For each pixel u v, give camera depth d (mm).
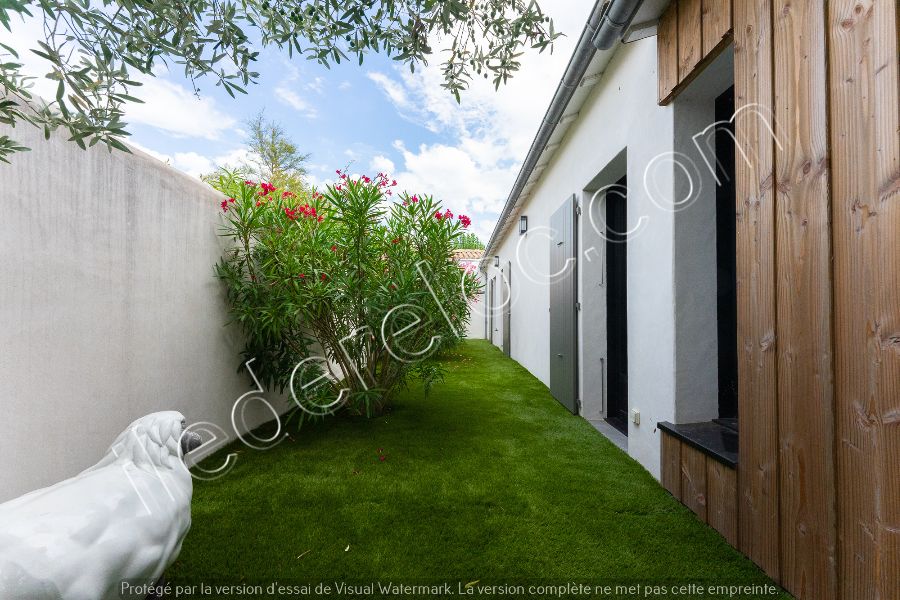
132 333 1924
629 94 2373
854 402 998
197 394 2434
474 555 1416
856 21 991
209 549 1449
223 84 1069
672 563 1371
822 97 1090
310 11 1121
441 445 2646
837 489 1043
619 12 1873
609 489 1953
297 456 2453
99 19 808
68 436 1564
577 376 3432
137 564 929
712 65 1663
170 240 2219
